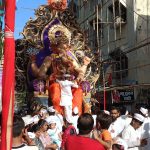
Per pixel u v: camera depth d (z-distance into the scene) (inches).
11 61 148.6
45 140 299.4
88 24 1133.7
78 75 549.0
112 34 1019.9
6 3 150.1
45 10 586.2
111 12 1034.7
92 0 1134.4
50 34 571.8
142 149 336.2
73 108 502.3
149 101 863.7
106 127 262.4
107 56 1021.2
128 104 882.8
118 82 964.6
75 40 601.3
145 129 337.1
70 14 600.4
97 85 765.9
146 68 917.2
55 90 493.0
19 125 178.9
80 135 206.4
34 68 551.2
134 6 933.2
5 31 149.4
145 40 834.2
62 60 528.1
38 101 533.3
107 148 242.5
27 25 579.5
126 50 951.0
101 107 906.7
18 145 178.1
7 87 147.4
